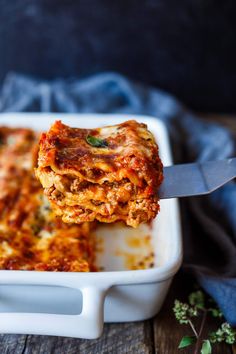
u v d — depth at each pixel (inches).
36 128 24.2
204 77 29.9
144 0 27.8
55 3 28.0
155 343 17.9
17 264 18.4
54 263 18.6
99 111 27.3
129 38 28.9
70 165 15.4
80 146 16.1
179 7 27.9
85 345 17.7
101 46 29.3
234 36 28.5
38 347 17.5
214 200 23.5
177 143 25.7
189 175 17.9
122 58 29.6
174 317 18.8
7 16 28.4
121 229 21.3
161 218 20.8
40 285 16.8
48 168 15.6
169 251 18.3
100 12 28.2
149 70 29.9
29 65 30.1
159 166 15.9
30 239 19.6
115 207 15.6
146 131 16.6
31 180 21.9
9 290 17.1
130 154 15.4
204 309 18.9
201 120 27.3
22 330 15.7
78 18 28.4
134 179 15.1
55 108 27.3
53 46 29.3
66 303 17.6
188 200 23.2
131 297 17.6
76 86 28.3
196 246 22.0
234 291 18.2
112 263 20.2
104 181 15.5
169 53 29.3
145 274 16.9
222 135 25.9
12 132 23.9
